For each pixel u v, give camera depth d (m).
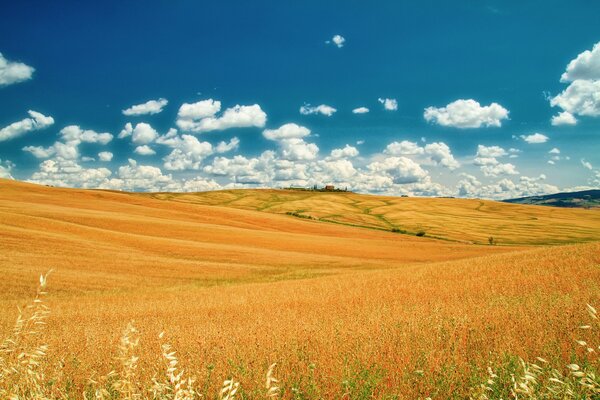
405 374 5.89
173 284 32.09
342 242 68.75
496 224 128.62
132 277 33.28
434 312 11.64
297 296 21.58
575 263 24.73
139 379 5.54
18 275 29.66
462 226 121.00
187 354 7.81
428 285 22.45
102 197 93.31
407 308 14.10
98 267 35.47
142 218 69.25
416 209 156.75
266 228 81.00
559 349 6.81
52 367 6.31
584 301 12.16
